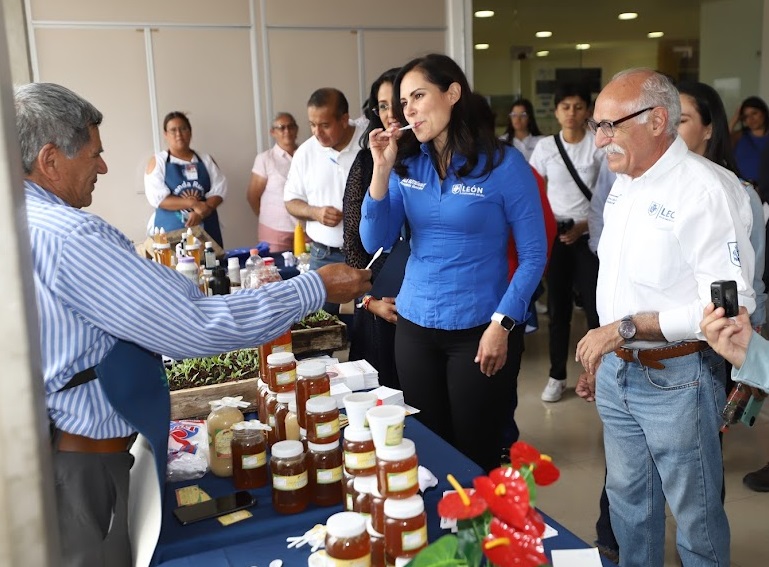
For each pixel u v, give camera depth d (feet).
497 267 7.52
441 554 3.04
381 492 3.97
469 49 20.54
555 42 29.22
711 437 6.08
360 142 9.43
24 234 2.87
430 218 7.42
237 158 19.27
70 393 4.66
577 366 16.69
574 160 14.64
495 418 7.77
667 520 9.80
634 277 6.10
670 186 5.91
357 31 19.70
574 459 11.85
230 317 4.80
